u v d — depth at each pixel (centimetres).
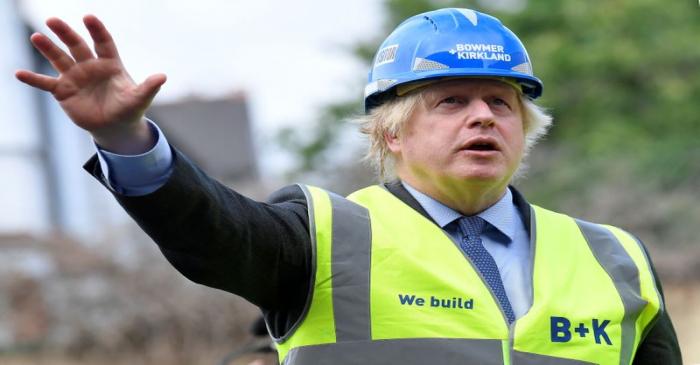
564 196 1598
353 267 371
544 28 1991
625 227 1500
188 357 1255
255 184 1436
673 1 2016
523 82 397
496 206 402
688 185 1588
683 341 1324
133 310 1281
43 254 1356
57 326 1318
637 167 1612
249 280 354
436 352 366
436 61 389
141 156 332
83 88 328
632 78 1934
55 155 1981
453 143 388
